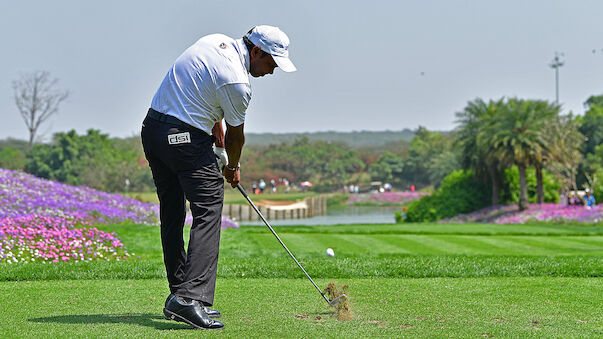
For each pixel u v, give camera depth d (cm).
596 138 8381
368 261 1050
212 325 470
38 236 1417
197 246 491
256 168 13650
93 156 10494
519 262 1028
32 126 9444
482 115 4912
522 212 4406
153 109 504
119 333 446
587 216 3806
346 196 12206
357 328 475
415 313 547
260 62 514
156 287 694
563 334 461
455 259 1100
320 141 15350
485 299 624
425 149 14662
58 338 427
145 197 7225
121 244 1439
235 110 496
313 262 1029
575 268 923
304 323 494
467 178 5172
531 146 4266
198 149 495
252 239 1872
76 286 700
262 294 645
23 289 668
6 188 1988
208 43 502
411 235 2081
